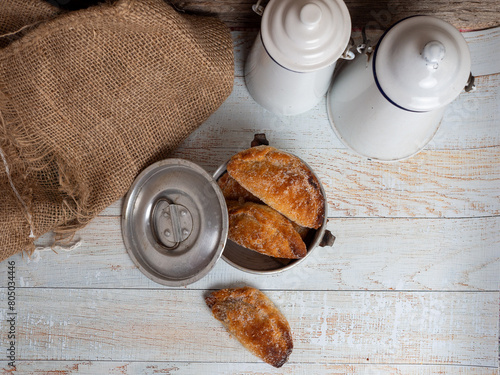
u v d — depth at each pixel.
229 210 0.82
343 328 0.89
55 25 0.73
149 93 0.80
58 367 0.88
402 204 0.88
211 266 0.79
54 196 0.84
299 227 0.82
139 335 0.88
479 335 0.89
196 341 0.88
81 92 0.78
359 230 0.88
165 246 0.84
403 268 0.88
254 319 0.85
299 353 0.89
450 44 0.69
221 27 0.82
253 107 0.88
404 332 0.89
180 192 0.83
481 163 0.88
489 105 0.88
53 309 0.88
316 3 0.69
